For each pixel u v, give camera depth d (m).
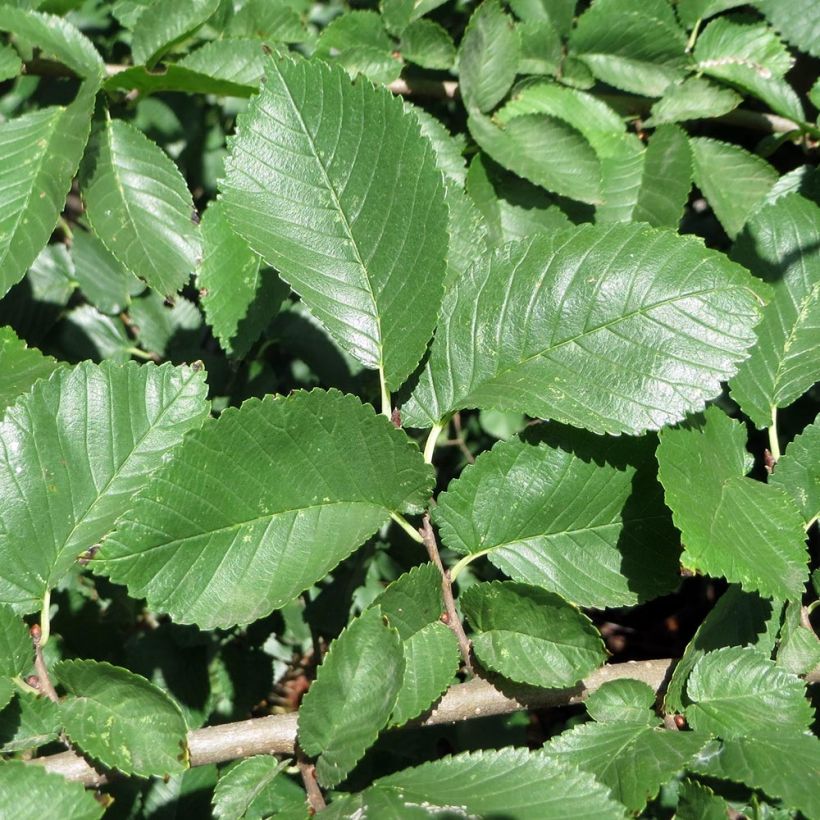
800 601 0.66
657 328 0.65
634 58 0.73
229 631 0.78
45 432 0.64
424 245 0.65
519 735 0.78
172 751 0.63
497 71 0.72
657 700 0.66
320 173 0.65
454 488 0.66
